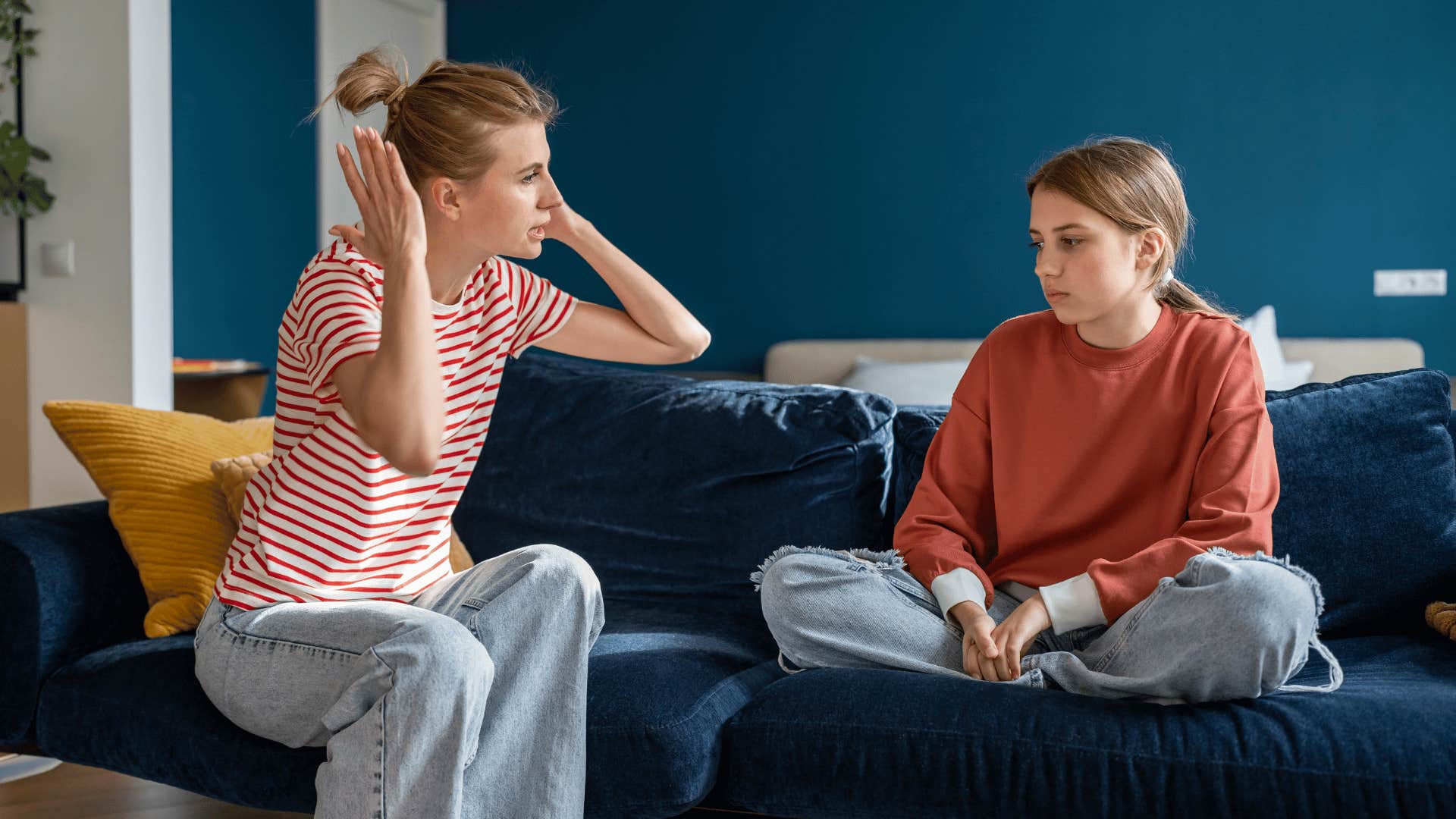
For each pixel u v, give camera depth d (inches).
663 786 59.1
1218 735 54.5
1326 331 191.5
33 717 69.0
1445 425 78.7
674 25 215.2
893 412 86.7
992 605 68.5
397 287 52.8
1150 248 67.4
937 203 205.5
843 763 58.3
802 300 212.8
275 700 57.9
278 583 60.3
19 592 69.7
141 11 136.9
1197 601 57.1
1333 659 60.6
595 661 65.6
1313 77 189.3
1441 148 185.2
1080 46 197.6
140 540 75.7
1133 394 69.4
